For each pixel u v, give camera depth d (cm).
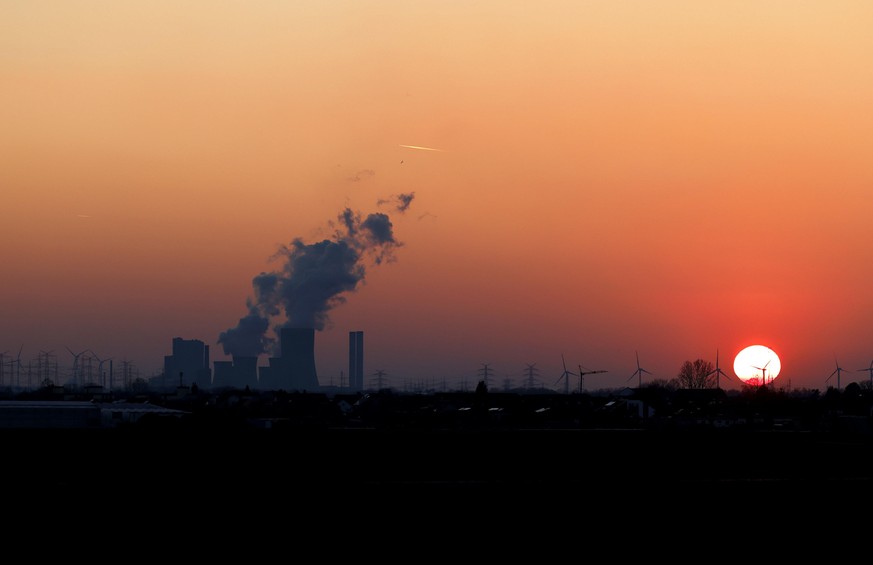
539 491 7975
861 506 8206
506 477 12569
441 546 7725
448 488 7906
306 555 7581
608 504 8019
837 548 8044
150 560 7475
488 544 7769
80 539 7544
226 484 8425
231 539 7606
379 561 7538
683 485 8144
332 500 7775
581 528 7919
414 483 8025
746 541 8031
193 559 7500
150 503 7669
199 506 7669
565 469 13188
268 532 7638
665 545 7944
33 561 7431
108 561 7462
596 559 7788
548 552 7800
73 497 7688
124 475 12238
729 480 8369
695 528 8038
